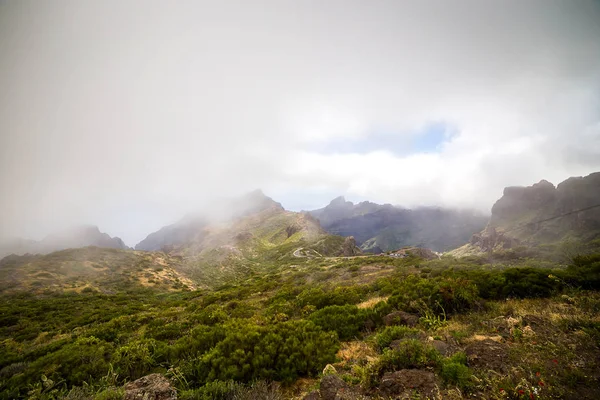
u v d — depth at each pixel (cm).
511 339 696
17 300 4797
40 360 1100
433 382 546
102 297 5059
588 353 549
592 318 717
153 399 625
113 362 1052
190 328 1872
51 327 3044
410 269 3891
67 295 5381
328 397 578
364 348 935
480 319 959
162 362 1054
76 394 783
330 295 2114
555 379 480
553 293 1148
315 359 888
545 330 695
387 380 575
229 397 676
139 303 4681
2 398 912
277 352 902
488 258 5169
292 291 3200
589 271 1211
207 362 869
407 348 668
